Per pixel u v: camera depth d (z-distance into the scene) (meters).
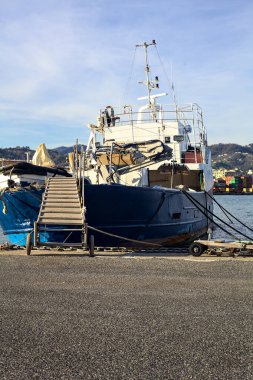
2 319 4.37
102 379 2.96
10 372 3.06
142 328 4.07
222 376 3.01
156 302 5.07
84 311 4.66
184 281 6.34
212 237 21.50
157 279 6.49
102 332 3.96
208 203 19.95
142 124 18.94
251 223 32.62
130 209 12.45
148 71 22.38
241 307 4.86
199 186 19.64
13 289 5.77
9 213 12.45
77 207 10.72
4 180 12.36
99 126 19.50
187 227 16.03
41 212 10.43
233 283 6.20
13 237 12.90
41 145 16.64
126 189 12.21
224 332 3.97
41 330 4.01
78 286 5.97
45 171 12.38
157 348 3.55
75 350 3.50
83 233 10.03
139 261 8.37
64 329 4.04
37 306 4.88
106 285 6.04
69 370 3.10
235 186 149.62
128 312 4.63
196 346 3.60
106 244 12.28
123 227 12.43
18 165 11.91
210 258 9.05
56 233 11.62
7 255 9.38
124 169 14.89
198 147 21.34
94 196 11.66
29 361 3.27
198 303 5.03
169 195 14.19
